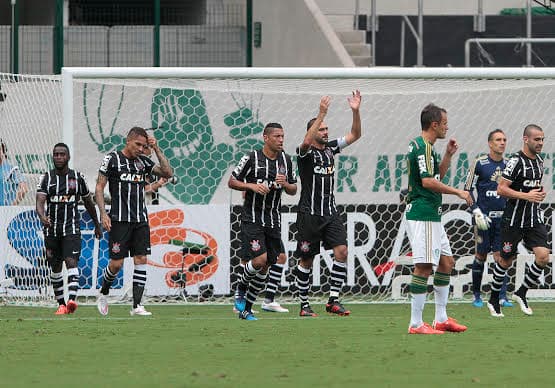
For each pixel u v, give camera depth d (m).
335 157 43.00
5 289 38.84
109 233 33.22
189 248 39.62
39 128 40.94
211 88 42.88
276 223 31.72
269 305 35.28
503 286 37.12
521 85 41.69
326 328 28.77
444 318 27.70
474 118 43.31
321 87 42.78
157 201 42.44
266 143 31.56
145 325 29.73
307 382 18.66
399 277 40.31
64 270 36.91
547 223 40.62
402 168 43.22
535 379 19.14
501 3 64.25
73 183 34.44
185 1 64.88
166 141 44.66
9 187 39.00
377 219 41.09
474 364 21.16
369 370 20.25
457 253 41.03
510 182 32.12
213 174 44.72
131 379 19.06
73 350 23.56
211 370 20.27
